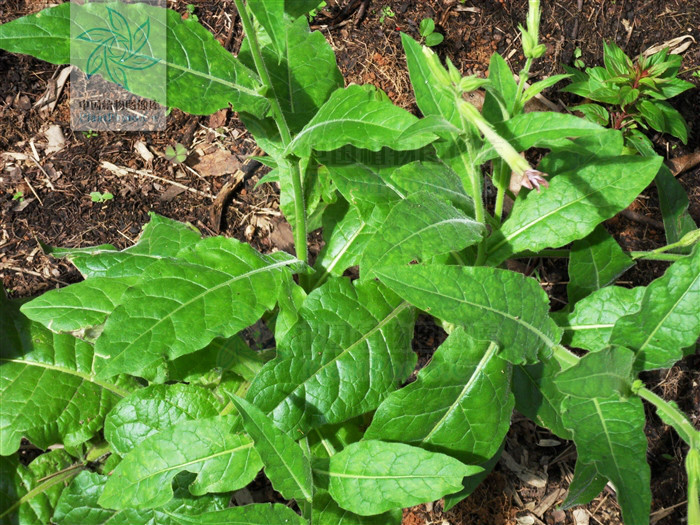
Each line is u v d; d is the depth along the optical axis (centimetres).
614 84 77
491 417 56
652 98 78
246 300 54
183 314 52
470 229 55
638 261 76
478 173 56
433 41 82
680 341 53
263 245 77
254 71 62
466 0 84
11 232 74
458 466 51
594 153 61
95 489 57
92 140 78
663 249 61
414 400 55
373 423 55
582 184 59
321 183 65
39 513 57
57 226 75
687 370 72
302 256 62
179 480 57
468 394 56
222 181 78
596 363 51
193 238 64
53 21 53
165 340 51
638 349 54
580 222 58
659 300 53
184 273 53
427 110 61
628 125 78
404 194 61
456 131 53
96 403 58
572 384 51
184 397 57
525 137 53
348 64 81
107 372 50
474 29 83
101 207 76
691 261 52
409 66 61
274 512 51
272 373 54
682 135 76
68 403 58
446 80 50
